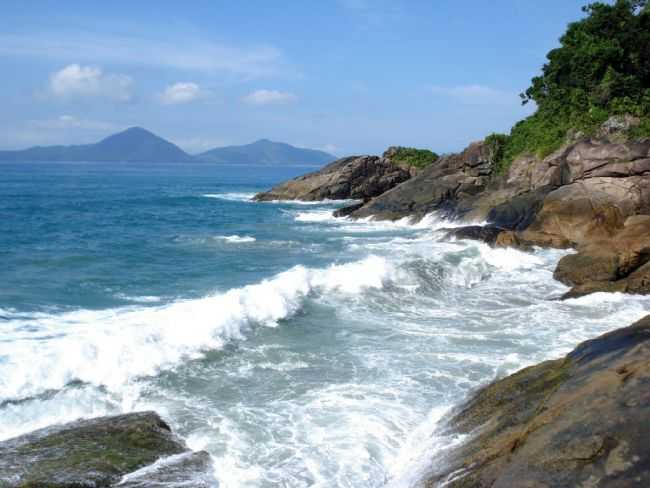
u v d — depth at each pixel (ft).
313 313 52.19
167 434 28.04
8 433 28.40
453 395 34.40
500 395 29.19
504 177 128.16
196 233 110.11
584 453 18.95
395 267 65.51
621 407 20.57
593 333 46.98
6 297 54.08
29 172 464.65
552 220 94.22
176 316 45.29
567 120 132.05
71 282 61.82
